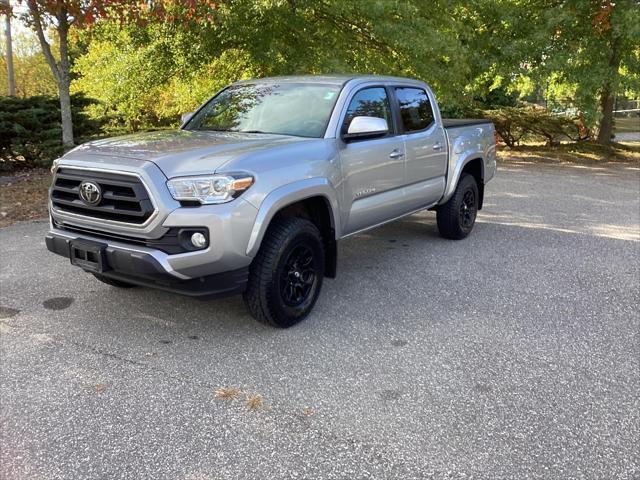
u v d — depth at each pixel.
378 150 5.05
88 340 4.04
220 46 11.66
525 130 17.91
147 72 12.38
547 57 13.95
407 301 4.88
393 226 7.71
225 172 3.60
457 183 6.64
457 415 3.14
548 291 5.15
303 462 2.74
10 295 4.84
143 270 3.60
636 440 2.94
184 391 3.37
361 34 12.16
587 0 13.70
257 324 4.35
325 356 3.83
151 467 2.70
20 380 3.47
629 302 4.90
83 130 13.18
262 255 3.93
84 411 3.15
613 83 13.80
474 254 6.35
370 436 2.95
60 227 4.18
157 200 3.54
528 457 2.79
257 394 3.34
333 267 4.69
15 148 11.13
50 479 2.60
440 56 11.81
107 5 8.31
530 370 3.67
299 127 4.70
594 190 10.91
